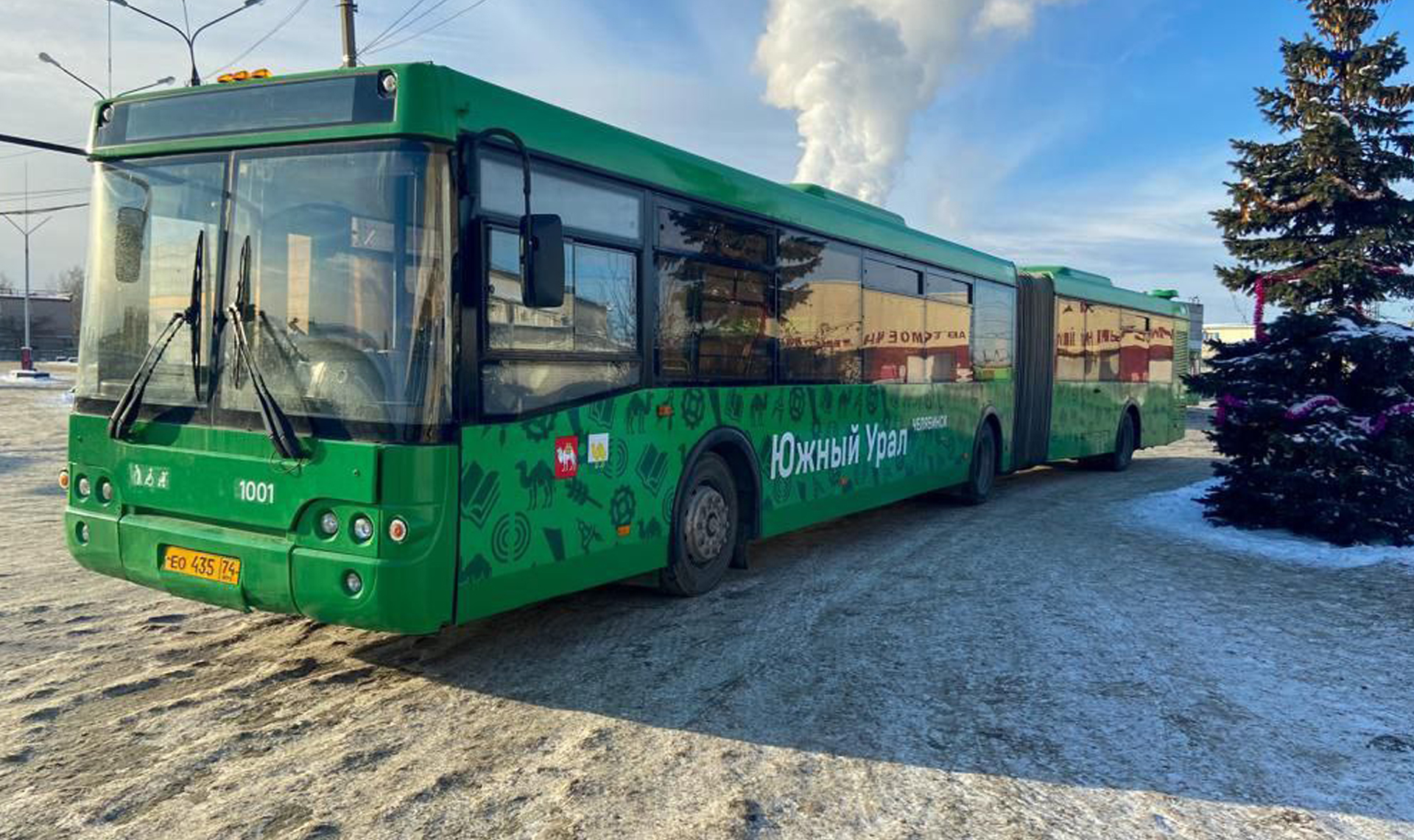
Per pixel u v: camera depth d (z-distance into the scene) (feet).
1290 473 32.04
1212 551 30.48
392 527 14.71
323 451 15.06
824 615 22.04
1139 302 57.62
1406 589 25.55
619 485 19.77
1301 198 47.62
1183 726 15.75
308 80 15.80
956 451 37.55
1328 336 31.91
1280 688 17.67
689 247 21.99
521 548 16.96
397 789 13.03
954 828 12.26
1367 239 45.01
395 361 14.94
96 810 12.25
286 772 13.51
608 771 13.76
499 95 16.63
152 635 19.45
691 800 12.91
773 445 25.55
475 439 15.79
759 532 25.07
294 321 15.62
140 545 16.79
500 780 13.38
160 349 16.61
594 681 17.52
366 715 15.69
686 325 21.97
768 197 25.11
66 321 248.73
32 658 17.89
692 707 16.33
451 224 15.39
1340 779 13.91
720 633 20.56
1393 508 30.71
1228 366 34.19
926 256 34.37
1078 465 58.49
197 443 16.22
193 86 16.76
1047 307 46.06
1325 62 47.70
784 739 15.03
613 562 19.75
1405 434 30.94
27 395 98.12
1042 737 15.23
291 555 15.23
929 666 18.60
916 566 27.50
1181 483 49.08
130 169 17.34
